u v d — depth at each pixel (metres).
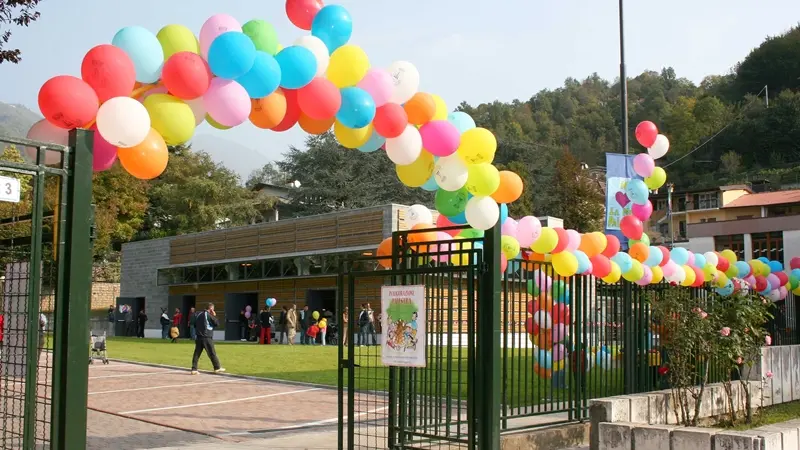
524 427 9.25
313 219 34.41
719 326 10.34
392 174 59.12
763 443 6.69
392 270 8.09
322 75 6.71
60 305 5.00
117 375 17.66
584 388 10.13
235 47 5.58
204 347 17.94
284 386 15.54
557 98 134.12
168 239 43.44
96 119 5.21
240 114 5.84
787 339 16.33
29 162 5.14
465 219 8.09
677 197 71.62
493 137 7.54
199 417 11.49
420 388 8.60
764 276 14.89
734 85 98.62
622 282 11.30
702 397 10.42
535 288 10.25
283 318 33.25
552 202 61.62
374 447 8.83
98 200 53.38
